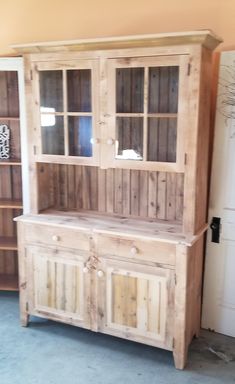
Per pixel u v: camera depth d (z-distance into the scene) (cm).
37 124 278
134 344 275
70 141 271
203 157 252
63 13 310
